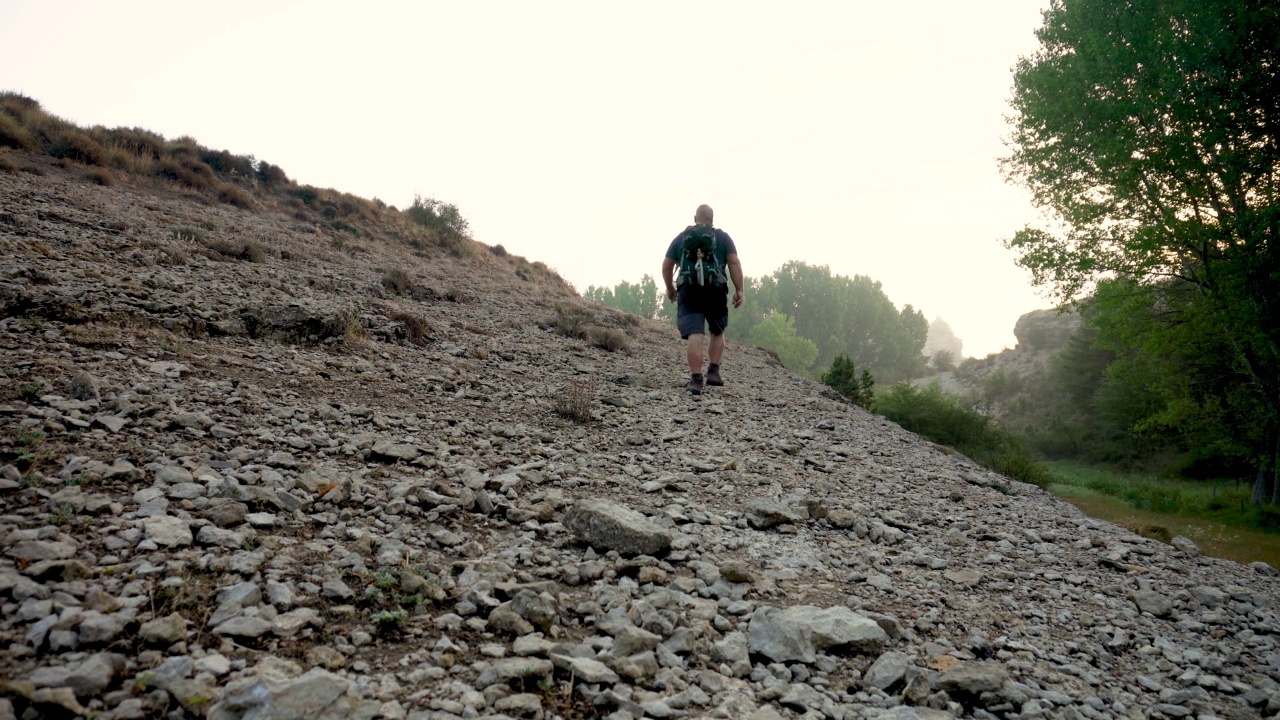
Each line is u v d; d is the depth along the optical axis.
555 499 3.78
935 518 4.94
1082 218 19.77
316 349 6.87
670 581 2.95
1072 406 51.53
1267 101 15.70
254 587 2.16
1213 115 16.08
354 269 14.71
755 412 8.74
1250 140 16.41
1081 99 19.50
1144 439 37.28
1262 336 16.64
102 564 2.15
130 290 6.72
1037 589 3.64
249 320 6.85
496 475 4.09
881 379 104.88
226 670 1.73
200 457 3.31
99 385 4.02
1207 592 3.88
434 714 1.71
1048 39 21.91
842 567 3.54
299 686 1.64
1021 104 21.95
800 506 4.46
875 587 3.28
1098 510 16.72
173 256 9.42
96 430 3.32
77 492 2.60
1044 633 3.03
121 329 5.52
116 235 10.09
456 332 10.38
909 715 2.11
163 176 18.53
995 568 3.93
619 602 2.61
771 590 3.03
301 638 1.99
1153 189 18.38
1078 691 2.50
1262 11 15.41
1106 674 2.71
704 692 2.09
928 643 2.71
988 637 2.89
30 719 1.41
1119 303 19.28
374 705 1.68
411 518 3.17
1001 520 5.23
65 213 10.65
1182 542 5.29
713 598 2.89
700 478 4.94
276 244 14.86
